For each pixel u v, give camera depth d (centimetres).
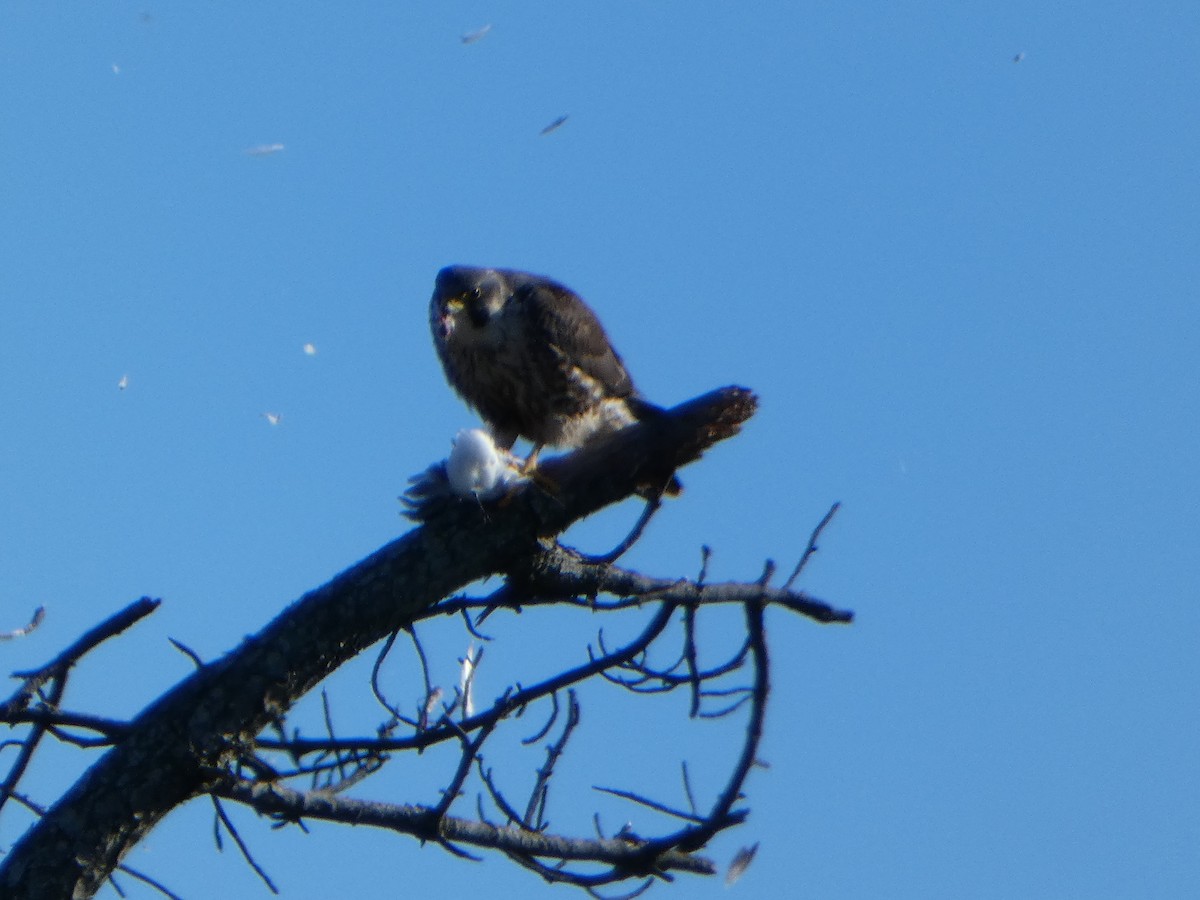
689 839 858
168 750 790
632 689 870
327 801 804
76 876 771
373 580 837
